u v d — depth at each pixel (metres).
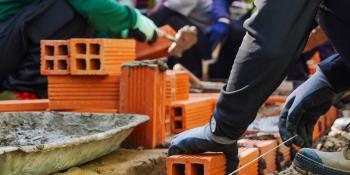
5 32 6.48
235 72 3.50
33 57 6.54
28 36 6.51
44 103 5.69
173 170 3.99
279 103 8.12
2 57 6.46
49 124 5.09
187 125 5.92
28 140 4.66
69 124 5.07
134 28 7.43
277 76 3.46
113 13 6.87
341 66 4.56
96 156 4.46
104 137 4.18
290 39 3.37
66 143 3.85
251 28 3.42
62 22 6.55
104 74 5.32
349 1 3.71
